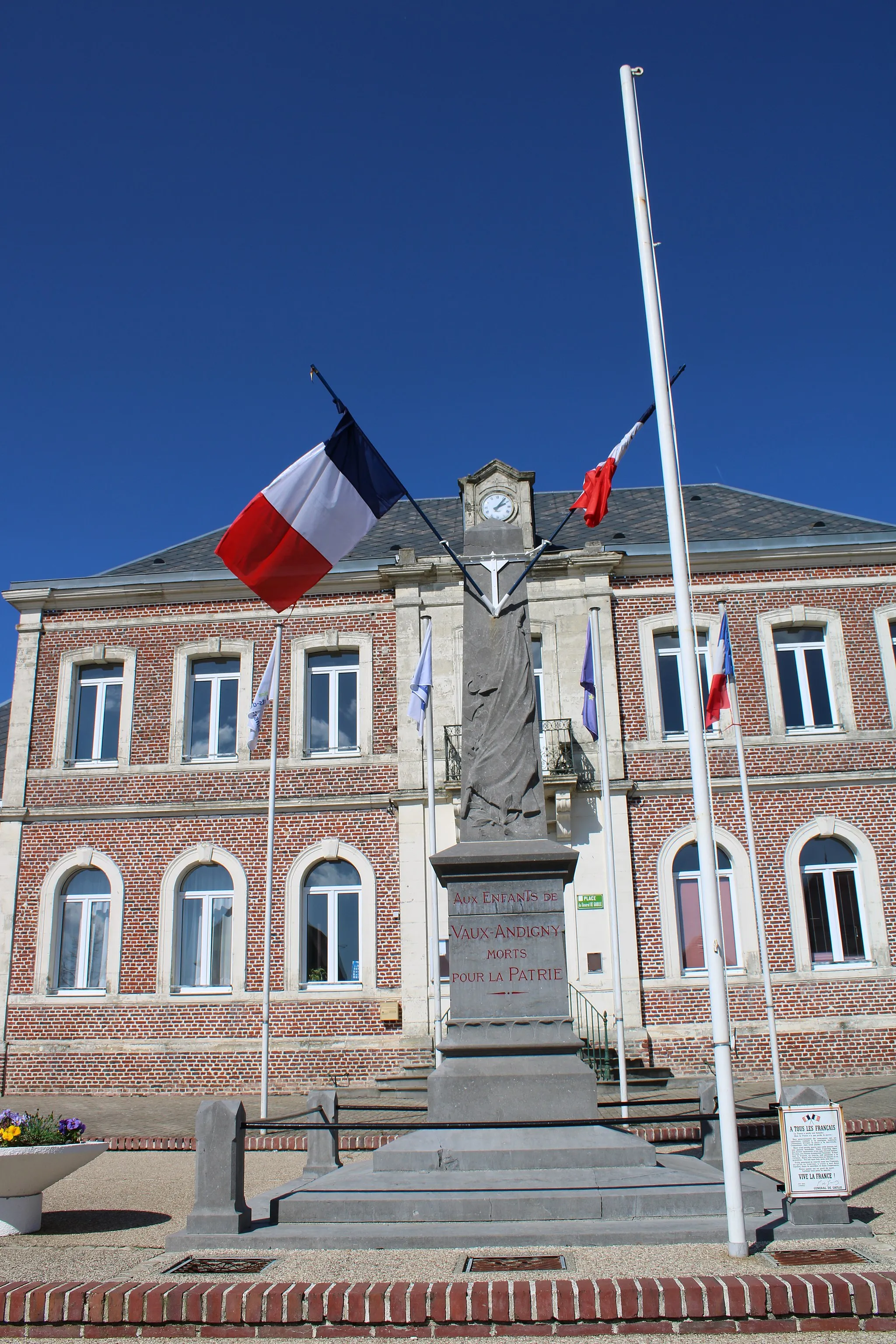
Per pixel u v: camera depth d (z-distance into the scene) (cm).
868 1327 480
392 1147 715
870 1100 1374
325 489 912
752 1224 608
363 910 1756
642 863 1748
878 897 1733
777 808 1772
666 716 1852
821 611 1869
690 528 2042
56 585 1950
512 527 953
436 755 1825
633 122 764
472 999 784
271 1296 509
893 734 1805
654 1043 1662
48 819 1842
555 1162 695
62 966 1795
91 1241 674
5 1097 1673
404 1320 496
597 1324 489
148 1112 1502
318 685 1912
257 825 1812
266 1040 1387
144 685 1909
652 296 723
